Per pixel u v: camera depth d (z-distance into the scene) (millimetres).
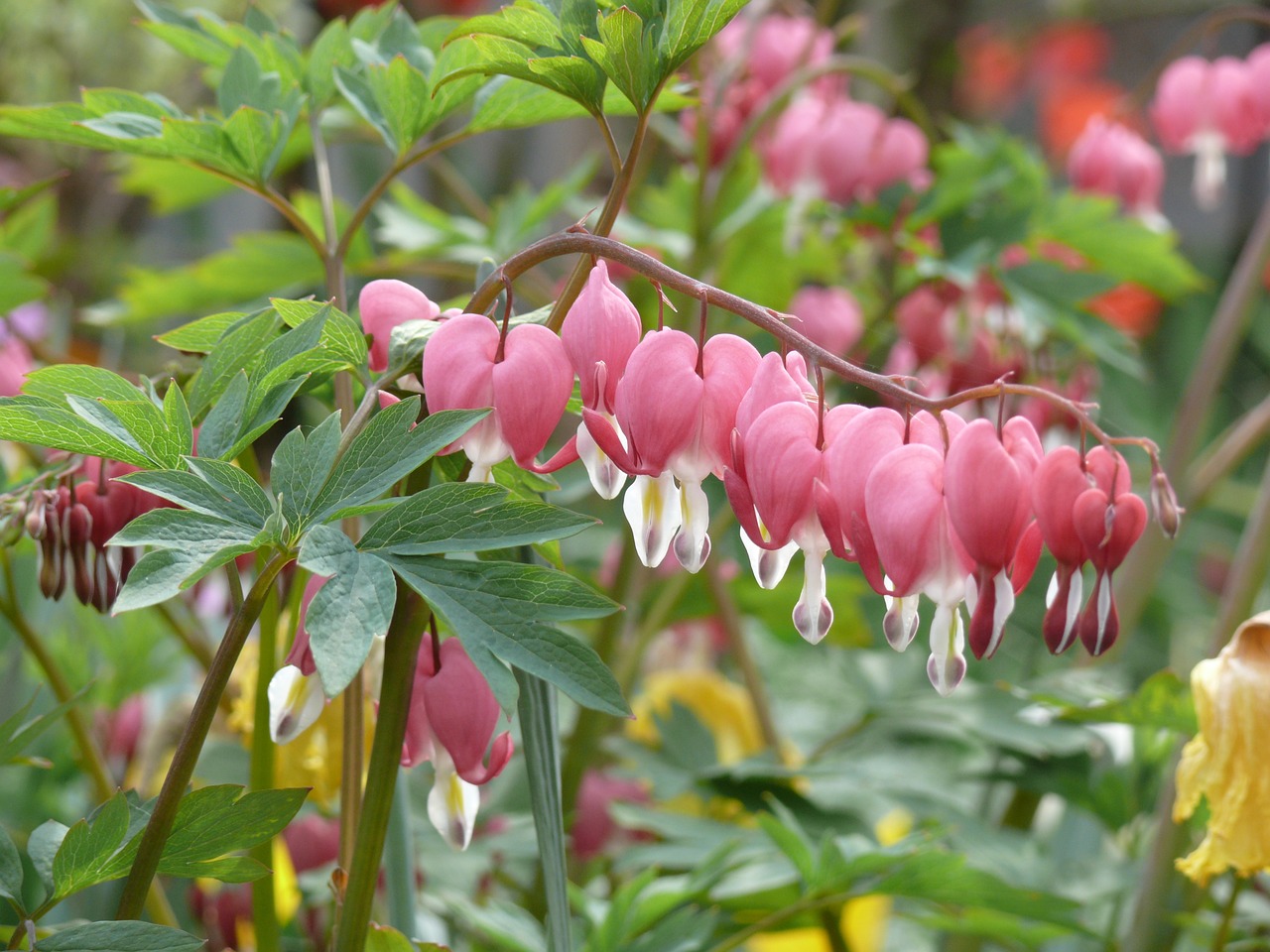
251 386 677
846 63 1129
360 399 747
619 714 643
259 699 745
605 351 657
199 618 1052
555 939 691
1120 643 1136
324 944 835
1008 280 1115
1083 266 1244
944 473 644
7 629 1033
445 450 666
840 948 889
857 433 648
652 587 1208
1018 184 1168
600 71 683
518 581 651
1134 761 1026
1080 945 971
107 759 1033
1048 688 937
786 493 647
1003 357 1127
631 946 805
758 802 960
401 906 740
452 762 691
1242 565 938
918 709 1035
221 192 1268
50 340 1218
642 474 654
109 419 668
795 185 1188
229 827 676
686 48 676
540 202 1160
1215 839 748
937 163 1186
